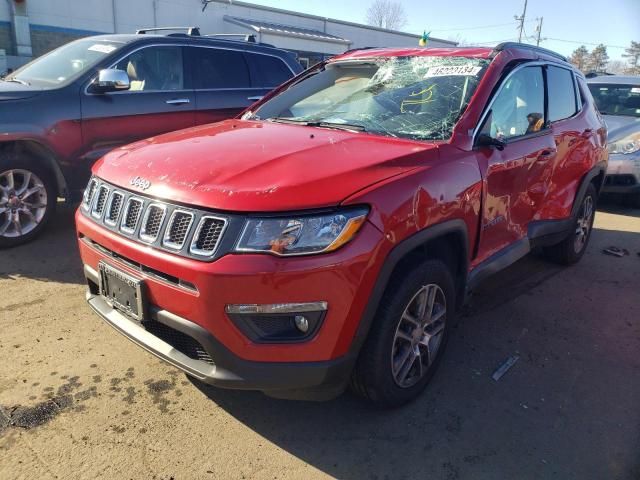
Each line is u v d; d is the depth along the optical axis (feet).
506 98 11.25
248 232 7.11
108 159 9.77
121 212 8.39
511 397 9.81
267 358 7.37
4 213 15.44
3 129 14.84
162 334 8.26
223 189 7.48
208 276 7.09
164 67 18.76
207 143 9.48
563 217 14.28
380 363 8.26
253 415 8.95
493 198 10.43
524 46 12.73
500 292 14.53
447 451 8.34
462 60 11.48
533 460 8.23
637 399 9.95
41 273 13.97
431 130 10.00
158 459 7.84
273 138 9.70
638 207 25.81
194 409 8.99
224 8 74.79
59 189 16.57
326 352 7.48
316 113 11.67
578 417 9.33
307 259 7.11
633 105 27.12
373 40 93.61
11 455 7.71
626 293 14.88
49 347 10.52
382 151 8.86
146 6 67.62
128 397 9.18
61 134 15.94
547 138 12.68
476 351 11.36
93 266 9.17
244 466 7.82
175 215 7.62
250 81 21.20
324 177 7.66
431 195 8.46
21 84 16.39
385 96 11.30
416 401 9.53
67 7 61.93
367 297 7.59
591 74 32.76
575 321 13.02
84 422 8.50
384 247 7.63
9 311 11.85
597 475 7.98
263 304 7.13
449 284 9.46
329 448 8.29
